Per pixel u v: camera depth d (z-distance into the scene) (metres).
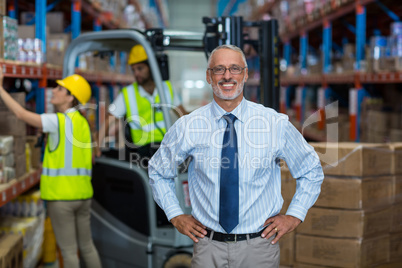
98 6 6.88
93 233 3.60
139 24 11.43
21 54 4.21
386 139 5.57
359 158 2.87
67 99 3.28
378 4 6.54
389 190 2.99
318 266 3.02
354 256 2.92
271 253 2.08
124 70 9.98
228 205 2.01
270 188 2.08
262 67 3.82
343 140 6.53
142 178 3.38
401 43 4.97
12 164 3.44
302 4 8.77
